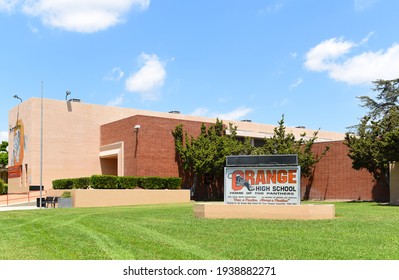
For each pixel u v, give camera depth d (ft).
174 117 153.17
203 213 54.85
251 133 148.87
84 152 133.49
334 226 43.27
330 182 121.80
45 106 128.57
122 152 121.90
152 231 40.81
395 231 39.45
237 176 56.13
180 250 30.76
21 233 41.73
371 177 112.57
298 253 29.22
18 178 135.13
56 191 105.60
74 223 49.85
